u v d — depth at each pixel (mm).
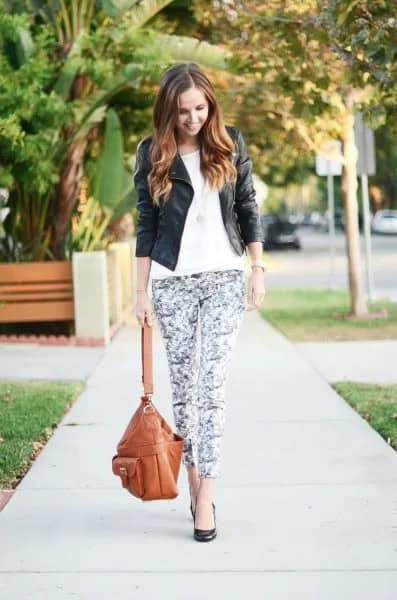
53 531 5688
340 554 5168
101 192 15586
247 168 5512
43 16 15391
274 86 13531
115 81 14695
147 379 5504
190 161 5418
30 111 13875
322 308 19656
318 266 37031
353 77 9031
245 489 6449
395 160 60438
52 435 8234
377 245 52375
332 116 15430
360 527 5605
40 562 5164
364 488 6391
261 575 4895
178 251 5434
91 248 15789
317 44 10883
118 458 5453
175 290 5488
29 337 14984
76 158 15781
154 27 16469
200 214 5410
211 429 5457
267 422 8547
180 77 5270
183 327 5512
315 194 111750
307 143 16516
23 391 10258
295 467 6977
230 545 5352
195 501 5672
